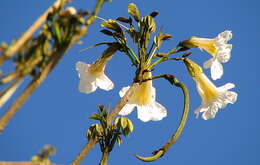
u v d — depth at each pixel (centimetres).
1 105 44
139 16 71
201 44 75
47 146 48
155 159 66
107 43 72
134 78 70
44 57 47
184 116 68
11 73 44
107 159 67
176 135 67
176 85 70
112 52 73
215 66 75
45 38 48
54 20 49
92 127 67
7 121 44
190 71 75
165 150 67
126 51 71
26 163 45
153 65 71
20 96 45
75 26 49
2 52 43
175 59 73
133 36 71
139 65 70
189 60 74
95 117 67
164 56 71
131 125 67
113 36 72
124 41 71
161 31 72
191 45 74
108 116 67
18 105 45
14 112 44
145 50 70
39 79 46
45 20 48
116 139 67
